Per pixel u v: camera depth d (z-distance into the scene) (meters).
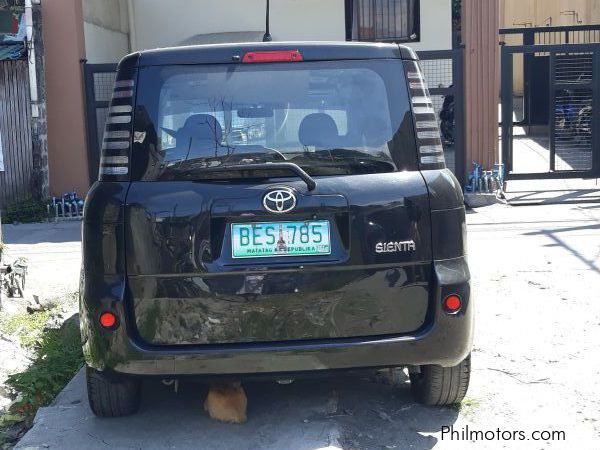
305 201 3.74
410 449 4.01
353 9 15.02
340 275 3.76
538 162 14.80
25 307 6.91
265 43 3.98
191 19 15.41
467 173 12.50
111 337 3.73
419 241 3.81
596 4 18.80
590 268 7.66
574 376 4.93
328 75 3.95
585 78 12.65
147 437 4.13
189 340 3.74
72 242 10.24
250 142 3.86
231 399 4.30
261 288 3.72
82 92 12.48
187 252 3.70
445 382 4.28
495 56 12.30
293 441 3.98
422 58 12.46
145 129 3.84
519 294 6.82
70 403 4.64
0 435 4.42
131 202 3.74
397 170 3.88
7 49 12.16
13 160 12.39
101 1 13.83
